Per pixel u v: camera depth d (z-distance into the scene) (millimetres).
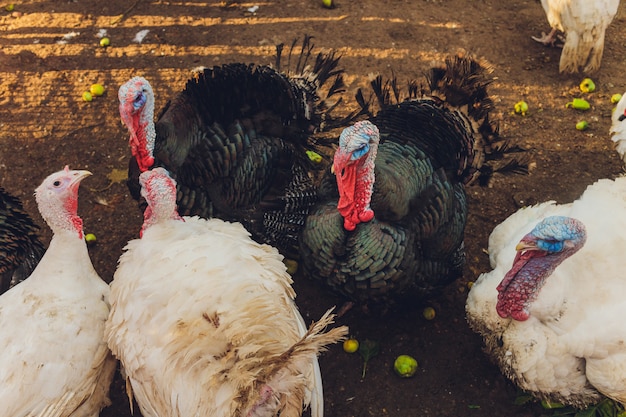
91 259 2125
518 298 1669
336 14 2863
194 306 1512
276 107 1971
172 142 1894
